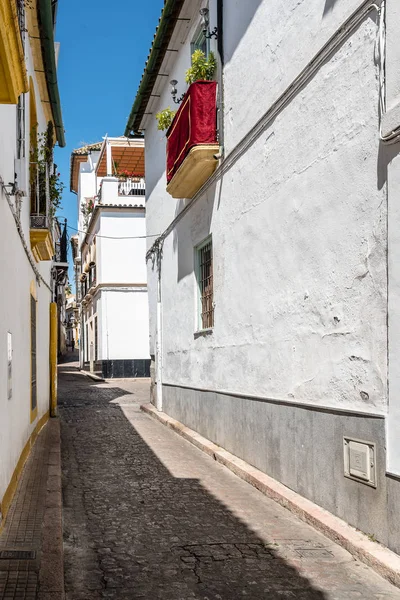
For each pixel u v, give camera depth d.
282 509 6.18
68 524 5.76
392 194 4.61
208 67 9.32
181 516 6.00
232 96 8.52
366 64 5.02
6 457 5.65
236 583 4.34
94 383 25.22
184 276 11.57
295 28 6.41
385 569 4.37
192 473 7.96
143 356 27.09
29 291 8.65
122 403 17.08
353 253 5.21
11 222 6.15
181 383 11.91
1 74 4.20
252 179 7.69
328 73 5.64
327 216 5.68
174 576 4.46
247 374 7.91
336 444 5.46
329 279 5.64
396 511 4.52
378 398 4.82
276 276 6.90
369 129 4.96
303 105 6.18
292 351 6.46
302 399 6.21
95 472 8.06
